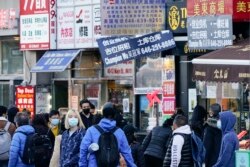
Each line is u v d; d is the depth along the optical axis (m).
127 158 16.36
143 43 25.08
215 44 22.14
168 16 26.14
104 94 29.88
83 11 29.61
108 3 24.64
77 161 17.41
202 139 19.48
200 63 19.88
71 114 17.55
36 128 19.75
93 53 30.11
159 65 27.41
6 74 33.59
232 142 16.12
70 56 29.50
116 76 29.28
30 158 18.48
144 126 28.06
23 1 31.50
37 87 31.72
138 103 28.39
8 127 20.34
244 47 20.86
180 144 17.12
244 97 25.34
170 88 26.81
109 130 16.11
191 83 26.47
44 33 30.75
